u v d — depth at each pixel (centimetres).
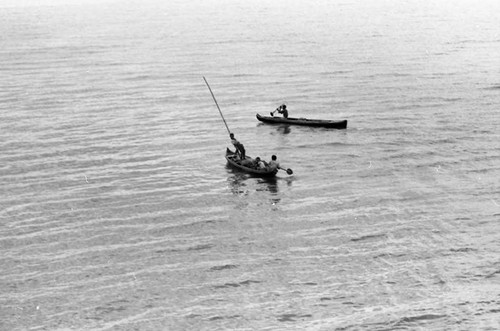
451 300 2989
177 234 3634
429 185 4256
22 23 14275
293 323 2836
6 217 3828
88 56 9388
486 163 4612
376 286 3106
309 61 8581
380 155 4831
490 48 9450
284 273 3228
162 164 4722
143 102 6519
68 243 3522
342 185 4294
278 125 5688
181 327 2805
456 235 3581
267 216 3859
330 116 5925
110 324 2822
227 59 8875
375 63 8338
